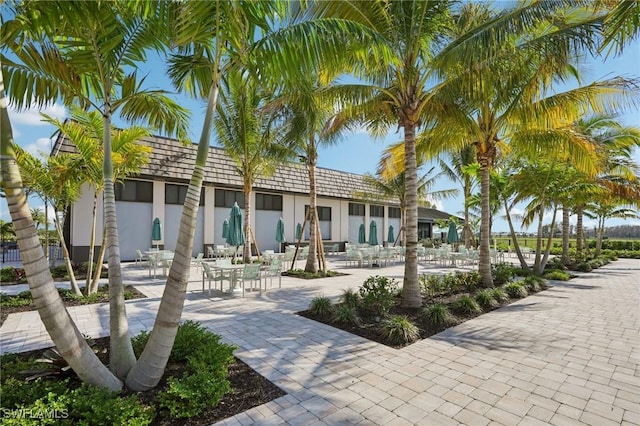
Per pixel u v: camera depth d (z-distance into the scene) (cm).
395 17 571
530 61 671
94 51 329
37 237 252
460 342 469
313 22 316
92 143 652
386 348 442
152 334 305
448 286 795
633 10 346
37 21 289
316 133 1088
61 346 257
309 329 518
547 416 284
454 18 677
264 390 324
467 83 608
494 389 332
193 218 310
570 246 2506
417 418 280
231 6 264
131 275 1069
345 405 300
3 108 234
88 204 1305
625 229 2845
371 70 598
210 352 345
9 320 545
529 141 832
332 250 2147
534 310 657
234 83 410
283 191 1880
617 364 396
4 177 234
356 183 2408
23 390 263
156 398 285
